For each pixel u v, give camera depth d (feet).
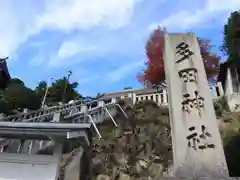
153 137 43.09
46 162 23.94
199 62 24.53
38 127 24.09
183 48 25.46
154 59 62.90
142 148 40.55
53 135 24.27
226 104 54.29
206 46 60.39
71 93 88.58
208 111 21.57
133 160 38.32
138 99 59.57
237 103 52.44
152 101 55.83
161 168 34.94
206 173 18.37
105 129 48.44
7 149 29.27
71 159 30.53
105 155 39.09
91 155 34.76
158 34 63.72
